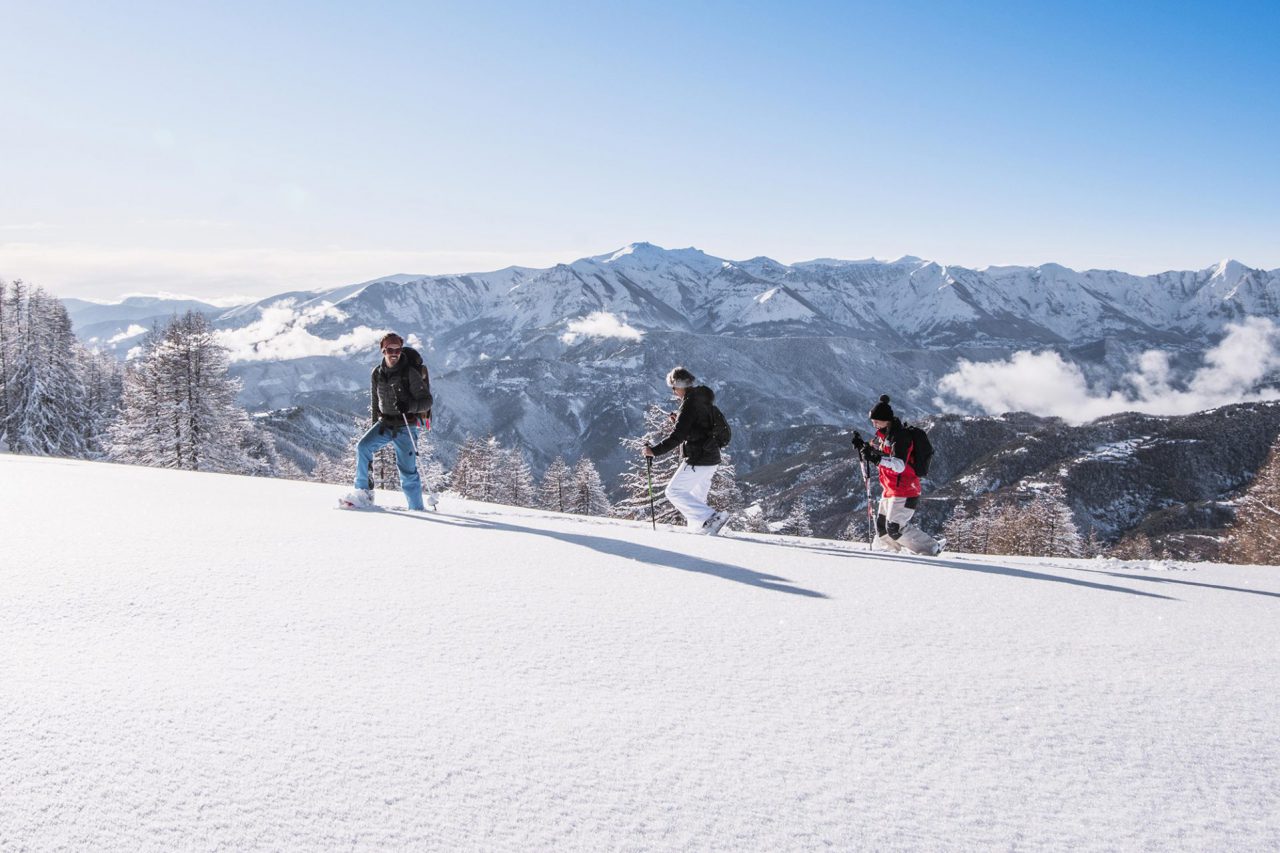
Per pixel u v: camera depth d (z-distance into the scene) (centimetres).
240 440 4481
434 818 204
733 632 402
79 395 5650
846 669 347
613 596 470
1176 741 277
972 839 205
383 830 197
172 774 220
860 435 856
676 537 763
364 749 242
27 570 451
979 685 332
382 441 923
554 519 930
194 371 4072
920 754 258
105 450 5025
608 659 347
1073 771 249
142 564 483
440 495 1270
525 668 329
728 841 199
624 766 239
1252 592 586
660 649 366
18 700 266
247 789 213
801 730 274
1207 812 225
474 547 621
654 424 2856
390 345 899
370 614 402
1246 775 250
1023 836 207
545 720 273
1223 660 385
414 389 909
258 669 311
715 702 299
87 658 314
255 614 391
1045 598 525
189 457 4003
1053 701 315
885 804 223
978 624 441
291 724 258
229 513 738
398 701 284
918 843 202
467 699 290
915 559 716
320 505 879
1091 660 377
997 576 609
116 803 203
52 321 5862
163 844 186
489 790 220
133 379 4381
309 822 198
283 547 572
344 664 323
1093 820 218
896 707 301
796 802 221
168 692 281
